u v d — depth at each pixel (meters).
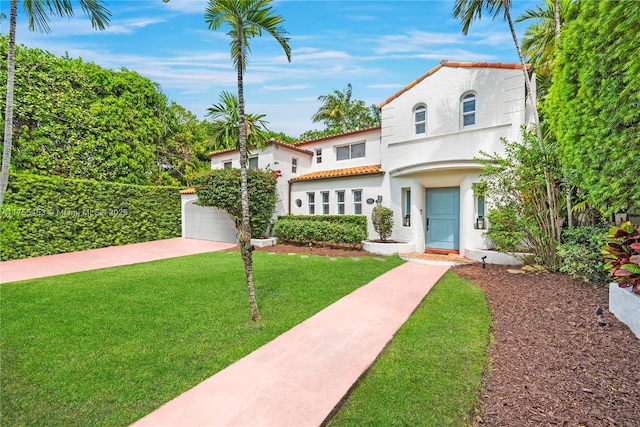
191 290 7.21
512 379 3.40
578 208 7.57
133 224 16.78
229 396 3.16
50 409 3.01
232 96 13.85
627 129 4.95
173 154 24.05
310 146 18.59
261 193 14.82
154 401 3.12
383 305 6.04
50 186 13.25
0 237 11.70
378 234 13.62
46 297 6.73
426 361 3.90
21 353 4.15
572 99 6.30
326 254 12.47
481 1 9.49
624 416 2.69
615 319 4.48
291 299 6.48
